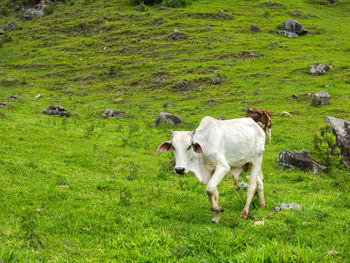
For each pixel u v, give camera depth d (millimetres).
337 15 65375
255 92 32125
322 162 14758
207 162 7387
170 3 67812
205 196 9672
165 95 34656
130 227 6719
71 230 6457
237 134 7641
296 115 25422
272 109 27156
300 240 6223
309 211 7895
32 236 6016
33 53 52938
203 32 53844
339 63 37938
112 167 13000
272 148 18250
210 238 5941
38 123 19672
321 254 5480
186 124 24234
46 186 9062
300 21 59406
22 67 47469
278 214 7609
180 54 46531
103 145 16891
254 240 6070
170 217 7520
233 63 41469
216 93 33031
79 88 39312
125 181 10828
